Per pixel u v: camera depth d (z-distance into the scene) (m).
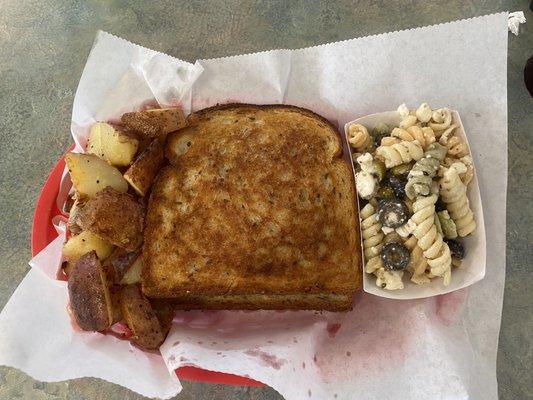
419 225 0.24
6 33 0.35
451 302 0.26
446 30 0.26
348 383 0.26
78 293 0.24
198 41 0.33
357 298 0.28
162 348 0.26
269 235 0.26
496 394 0.25
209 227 0.26
